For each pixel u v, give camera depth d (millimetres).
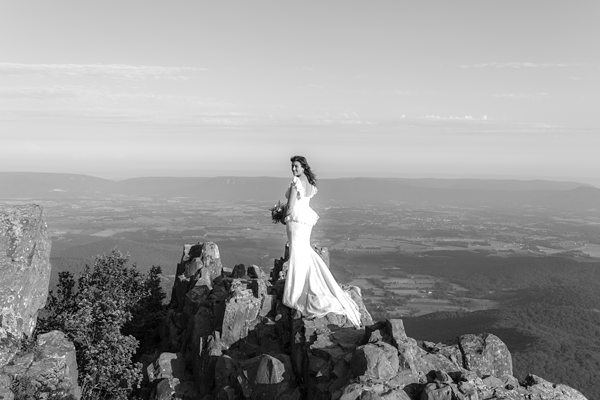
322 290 23141
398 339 18766
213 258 35281
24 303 22844
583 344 140125
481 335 22438
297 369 20391
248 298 24609
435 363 19391
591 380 116312
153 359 27250
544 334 147000
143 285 33469
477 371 21219
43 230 24922
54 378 21328
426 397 16469
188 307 28781
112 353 25016
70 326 24859
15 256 23016
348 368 18375
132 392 24828
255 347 23031
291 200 23547
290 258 23797
